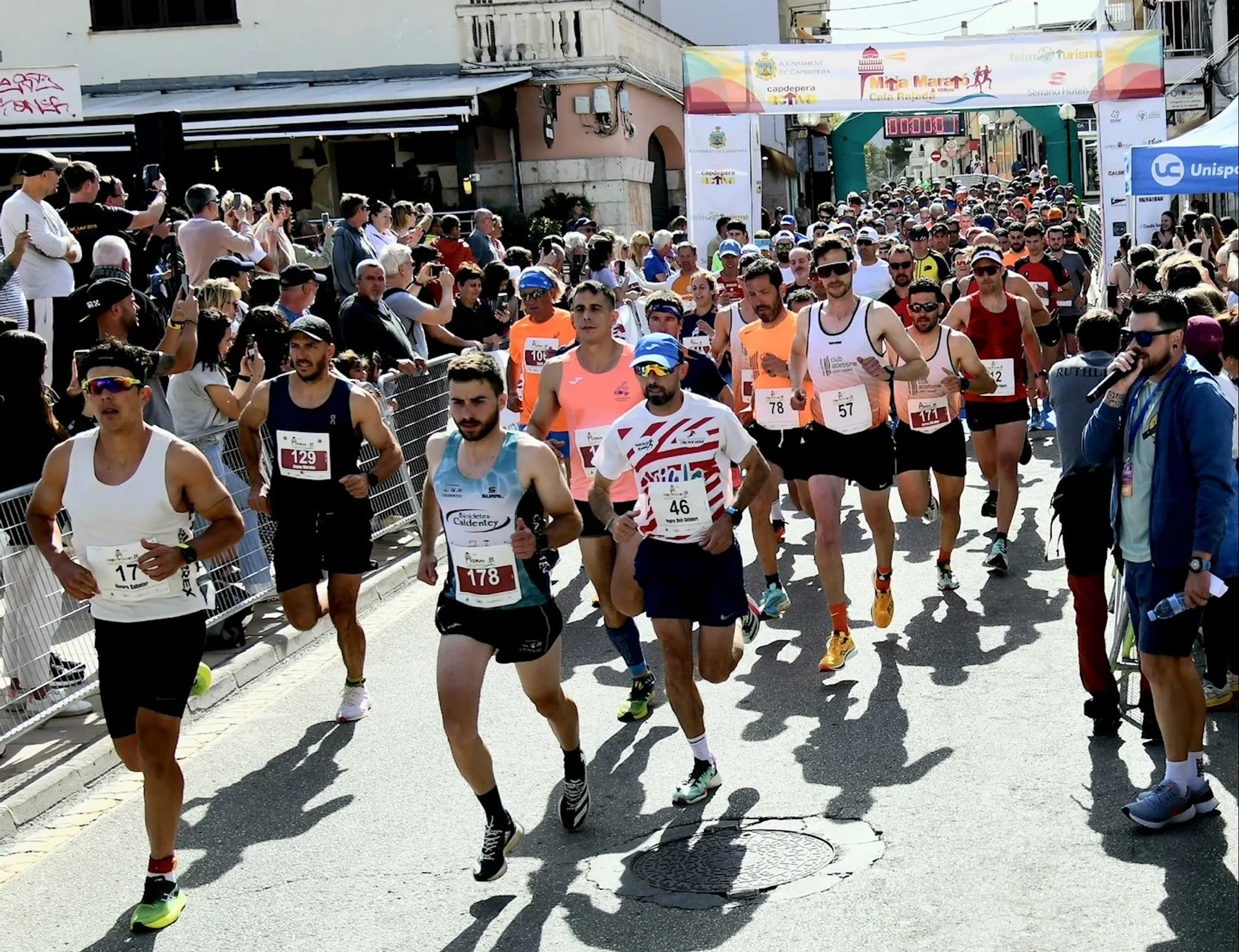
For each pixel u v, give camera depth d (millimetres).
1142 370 4883
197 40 23984
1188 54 30500
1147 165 9672
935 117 38969
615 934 4469
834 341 7035
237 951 4574
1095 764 5562
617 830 5305
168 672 4973
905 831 5055
